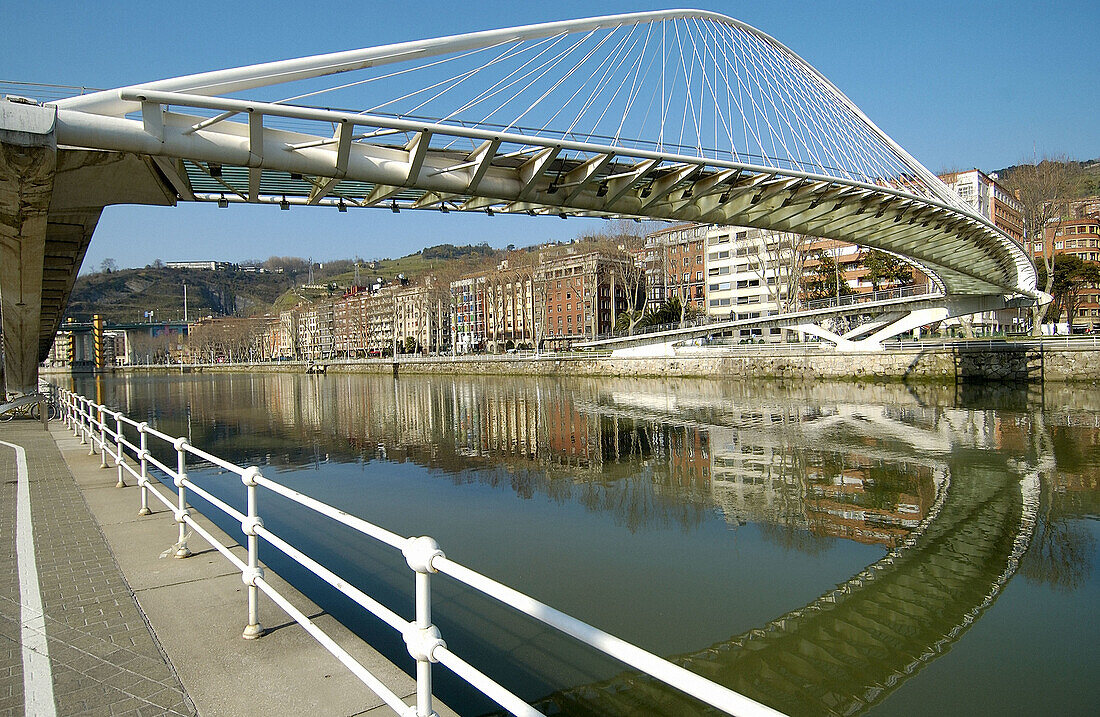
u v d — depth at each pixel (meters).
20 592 5.43
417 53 15.13
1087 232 92.12
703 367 56.88
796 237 58.75
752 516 13.59
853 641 7.94
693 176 19.11
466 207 19.14
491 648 7.27
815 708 6.53
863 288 78.38
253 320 177.75
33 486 10.08
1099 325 81.81
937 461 19.06
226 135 12.80
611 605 8.90
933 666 7.36
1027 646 7.86
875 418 28.94
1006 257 39.16
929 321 50.81
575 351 78.31
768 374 53.38
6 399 27.47
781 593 9.42
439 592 9.05
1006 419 27.50
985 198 87.81
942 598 9.29
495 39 16.53
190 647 4.38
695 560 10.80
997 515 13.48
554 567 10.44
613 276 85.69
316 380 89.56
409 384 70.19
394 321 115.69
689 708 6.07
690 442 23.69
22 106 10.65
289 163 13.41
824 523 13.02
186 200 16.53
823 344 56.28
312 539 11.42
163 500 7.20
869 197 25.05
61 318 29.52
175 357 192.25
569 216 20.53
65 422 21.19
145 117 11.70
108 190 14.97
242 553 6.55
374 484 17.11
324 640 3.42
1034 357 42.56
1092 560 10.79
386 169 14.69
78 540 7.02
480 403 42.69
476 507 14.49
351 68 14.31
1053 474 17.06
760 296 80.25
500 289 113.00
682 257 97.69
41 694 3.77
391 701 2.88
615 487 16.50
